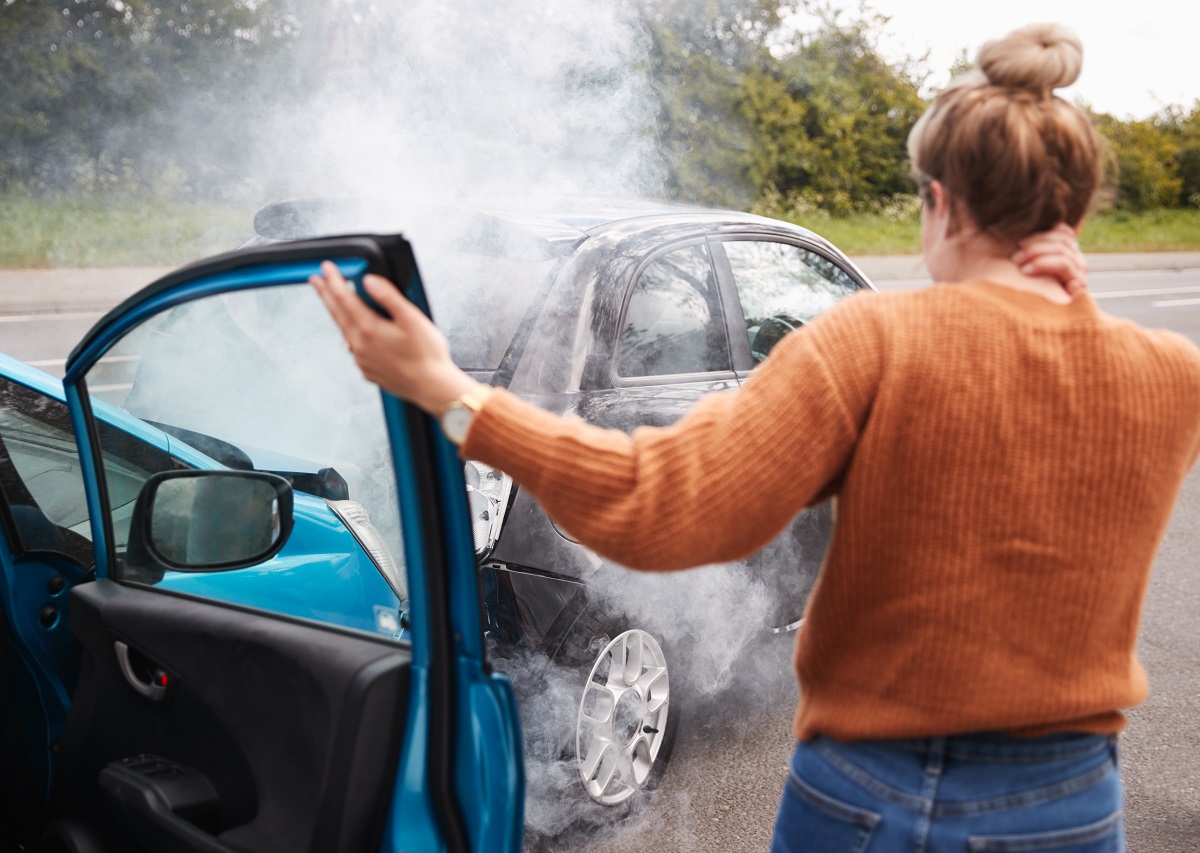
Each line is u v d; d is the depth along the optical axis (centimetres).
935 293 120
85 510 203
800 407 113
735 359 332
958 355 115
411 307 111
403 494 127
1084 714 117
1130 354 117
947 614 114
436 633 129
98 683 180
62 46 1536
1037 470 113
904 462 114
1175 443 118
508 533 255
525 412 113
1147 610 466
